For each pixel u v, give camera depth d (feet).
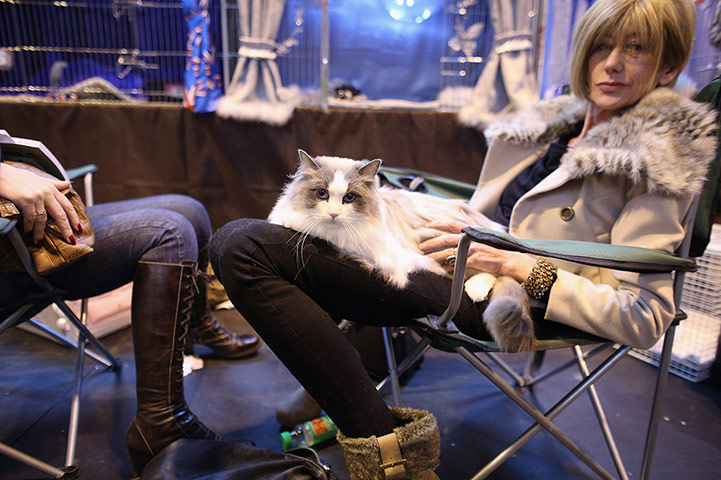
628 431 4.74
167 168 7.72
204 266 5.38
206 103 7.42
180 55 8.29
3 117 7.15
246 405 5.03
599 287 3.16
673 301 3.20
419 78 9.02
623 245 3.13
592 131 3.72
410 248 3.47
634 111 3.48
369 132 7.93
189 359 5.71
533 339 2.92
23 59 7.97
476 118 7.82
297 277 3.01
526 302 3.10
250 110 7.47
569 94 4.83
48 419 4.71
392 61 8.98
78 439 4.41
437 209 3.91
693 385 5.54
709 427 4.80
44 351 6.02
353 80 8.99
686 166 3.10
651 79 3.58
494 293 3.20
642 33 3.37
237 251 2.90
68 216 3.30
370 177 3.28
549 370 5.91
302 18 8.09
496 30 7.99
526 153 4.76
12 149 3.39
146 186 7.77
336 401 2.93
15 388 5.22
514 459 4.35
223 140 7.68
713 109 3.36
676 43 3.46
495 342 2.97
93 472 4.00
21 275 3.50
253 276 2.89
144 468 3.59
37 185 3.13
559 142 4.55
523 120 4.76
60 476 3.72
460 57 8.73
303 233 3.06
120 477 3.96
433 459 2.92
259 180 7.95
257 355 6.06
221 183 7.90
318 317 2.93
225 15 7.57
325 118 7.82
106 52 8.09
